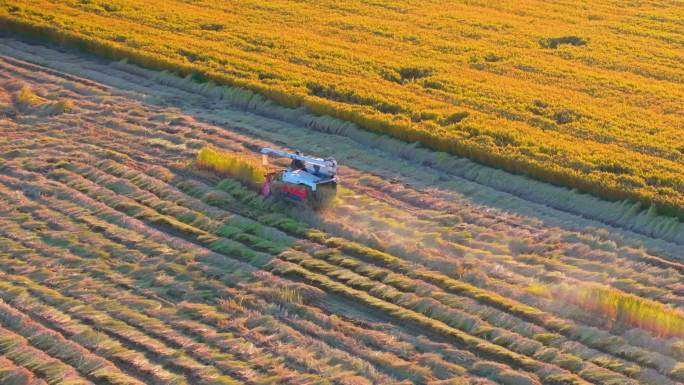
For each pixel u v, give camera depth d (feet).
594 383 66.39
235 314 74.43
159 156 106.52
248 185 98.58
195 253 84.02
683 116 119.24
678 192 94.48
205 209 93.30
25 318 72.69
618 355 69.72
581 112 119.03
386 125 112.37
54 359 68.03
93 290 77.56
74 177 99.76
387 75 133.28
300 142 111.86
